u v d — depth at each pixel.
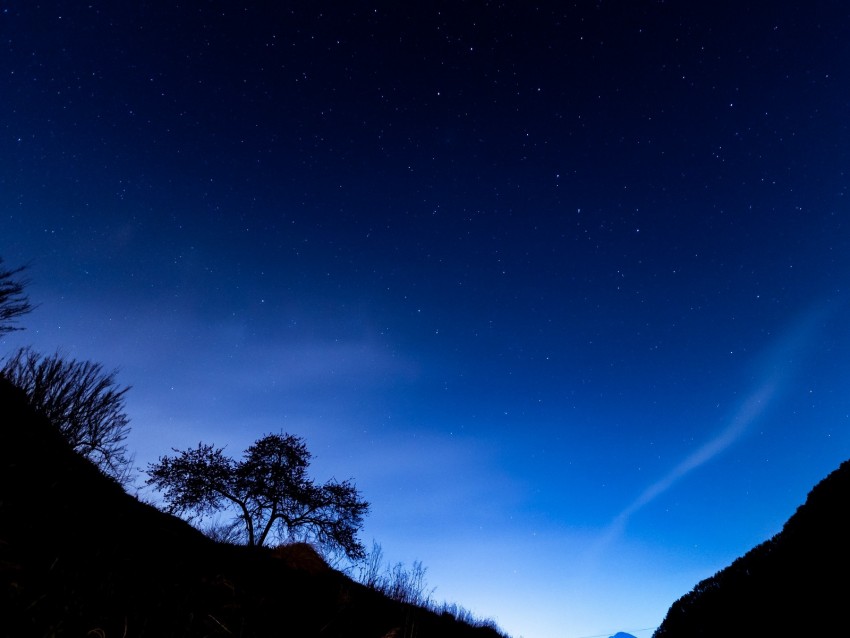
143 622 3.11
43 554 3.36
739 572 9.84
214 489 16.53
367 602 7.65
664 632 11.33
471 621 12.58
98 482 6.20
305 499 16.88
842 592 6.48
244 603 4.70
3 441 5.05
